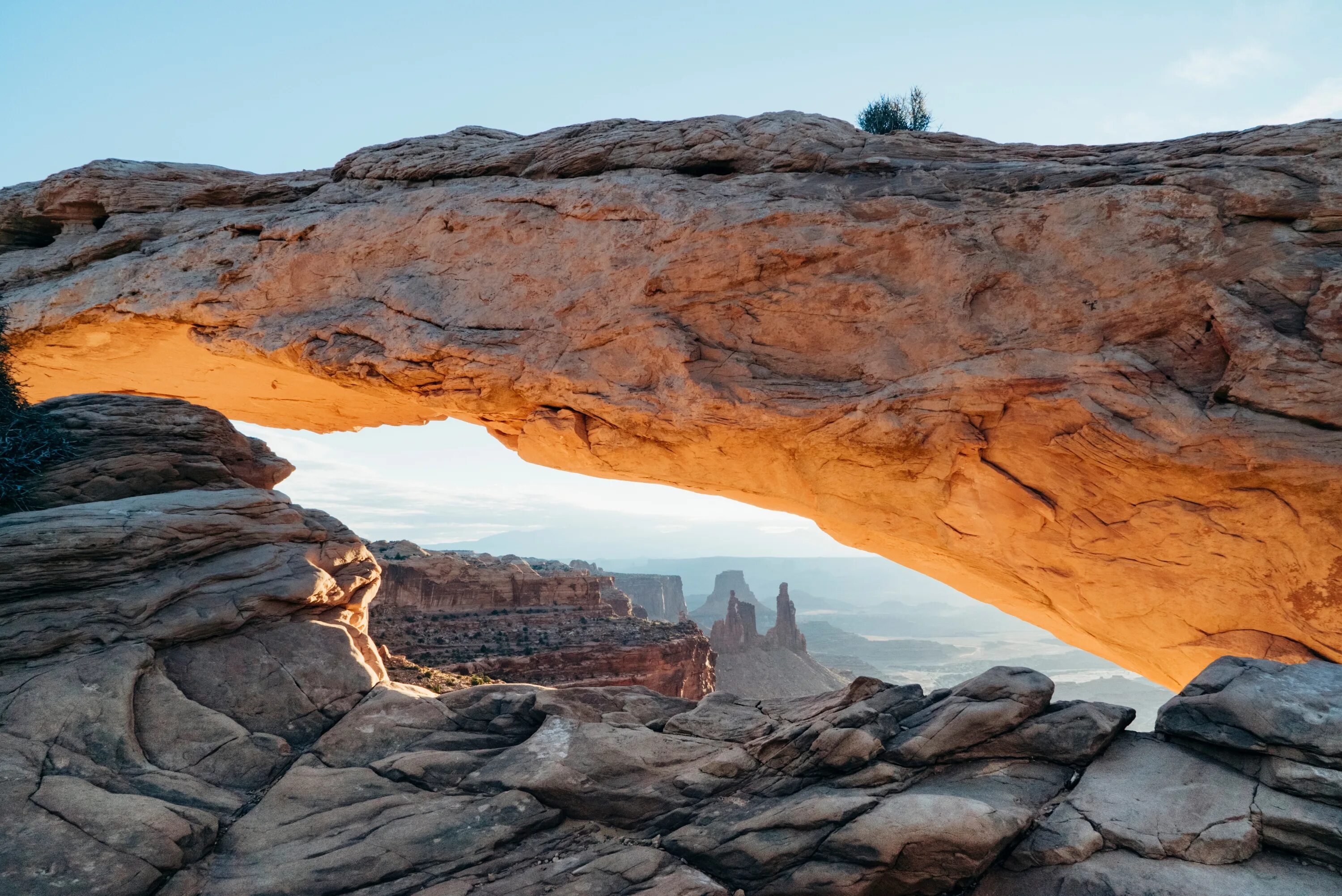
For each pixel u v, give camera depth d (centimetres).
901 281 1481
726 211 1537
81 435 1519
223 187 1966
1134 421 1311
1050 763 1062
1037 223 1430
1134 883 876
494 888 946
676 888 940
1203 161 1390
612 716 1274
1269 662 1077
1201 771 998
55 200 2027
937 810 946
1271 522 1282
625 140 1691
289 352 1742
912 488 1524
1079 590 1570
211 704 1182
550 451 1728
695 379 1502
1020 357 1387
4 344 1761
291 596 1333
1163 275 1351
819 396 1457
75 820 919
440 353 1625
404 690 1332
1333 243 1296
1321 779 918
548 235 1661
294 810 1044
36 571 1164
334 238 1772
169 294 1819
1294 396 1226
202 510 1353
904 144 1599
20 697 1055
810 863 955
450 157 1820
